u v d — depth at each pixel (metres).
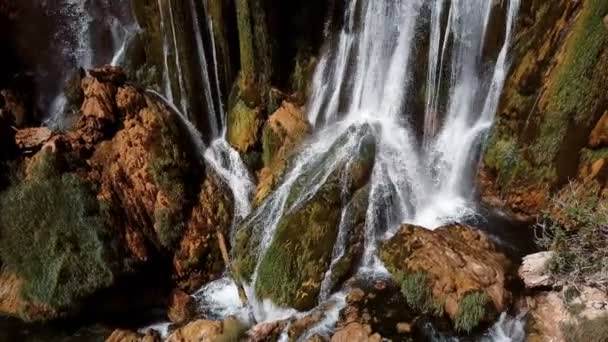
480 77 10.98
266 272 9.86
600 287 8.55
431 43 11.09
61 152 10.36
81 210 9.98
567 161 9.66
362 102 12.07
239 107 12.12
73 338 9.90
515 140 10.40
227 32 11.76
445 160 11.29
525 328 8.48
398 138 11.45
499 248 9.69
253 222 10.90
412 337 8.45
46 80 13.05
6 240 10.14
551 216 9.80
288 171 11.29
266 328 9.12
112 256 9.95
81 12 13.03
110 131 11.00
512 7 10.45
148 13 12.03
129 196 10.62
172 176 11.05
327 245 9.81
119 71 11.89
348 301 9.21
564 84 9.59
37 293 9.77
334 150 10.97
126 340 9.60
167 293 10.73
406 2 11.11
